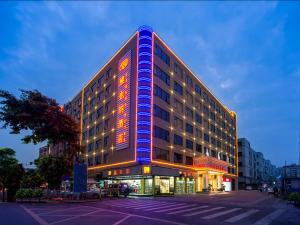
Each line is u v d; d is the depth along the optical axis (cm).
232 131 9562
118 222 1338
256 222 1402
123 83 5025
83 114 7081
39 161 3631
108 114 5538
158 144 4697
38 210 1925
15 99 3294
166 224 1284
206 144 6956
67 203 2627
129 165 4597
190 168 5834
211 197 3747
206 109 7188
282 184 4241
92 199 3025
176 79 5622
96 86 6353
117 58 5422
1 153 5456
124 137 4762
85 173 3094
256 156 13950
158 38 5044
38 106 3353
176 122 5462
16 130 3350
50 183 3588
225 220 1454
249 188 10769
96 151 5984
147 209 1984
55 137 3603
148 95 4556
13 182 3291
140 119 4462
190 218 1508
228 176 8588
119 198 3438
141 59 4656
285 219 1528
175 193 5006
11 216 1576
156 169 4384
